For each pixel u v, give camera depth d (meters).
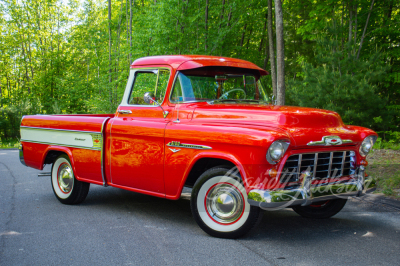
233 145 3.46
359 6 14.16
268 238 3.76
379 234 3.89
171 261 3.13
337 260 3.14
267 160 3.25
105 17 35.19
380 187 5.93
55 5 36.34
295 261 3.12
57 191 5.43
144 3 24.22
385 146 11.13
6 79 39.03
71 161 5.09
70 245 3.55
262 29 20.97
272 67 15.26
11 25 36.22
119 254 3.30
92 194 6.10
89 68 35.12
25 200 5.60
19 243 3.62
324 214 4.52
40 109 32.12
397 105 13.99
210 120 3.87
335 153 3.86
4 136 30.66
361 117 11.06
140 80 4.64
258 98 4.79
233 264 3.06
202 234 3.90
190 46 17.06
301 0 17.53
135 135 4.31
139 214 4.79
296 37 18.09
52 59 34.88
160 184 4.12
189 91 4.20
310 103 11.91
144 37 17.95
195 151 3.77
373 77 11.45
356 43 14.82
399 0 13.82
